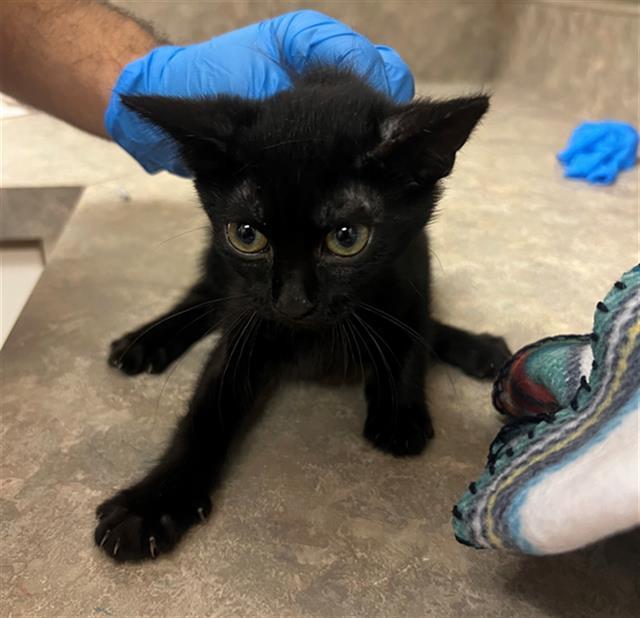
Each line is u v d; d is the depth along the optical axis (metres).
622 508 0.11
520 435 0.14
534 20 0.59
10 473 0.19
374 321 0.21
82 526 0.17
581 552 0.16
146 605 0.15
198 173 0.18
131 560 0.16
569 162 0.42
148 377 0.23
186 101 0.18
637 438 0.11
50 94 0.29
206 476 0.18
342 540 0.17
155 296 0.28
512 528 0.13
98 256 0.31
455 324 0.26
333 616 0.15
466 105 0.16
